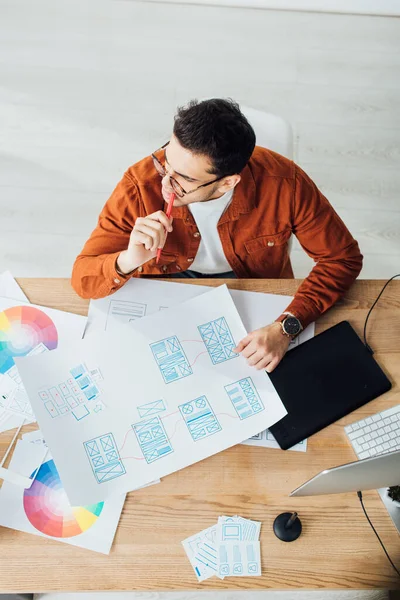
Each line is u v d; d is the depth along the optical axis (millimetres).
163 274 1517
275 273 1525
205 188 1125
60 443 1115
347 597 1757
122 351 1177
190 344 1191
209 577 1071
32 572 1062
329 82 2445
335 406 1175
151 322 1199
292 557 1084
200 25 2494
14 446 1141
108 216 1300
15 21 2455
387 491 1108
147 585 1066
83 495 1088
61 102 2361
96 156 2303
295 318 1212
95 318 1229
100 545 1078
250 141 1055
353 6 2514
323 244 1339
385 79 2467
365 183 2316
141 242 1126
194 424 1143
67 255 2191
